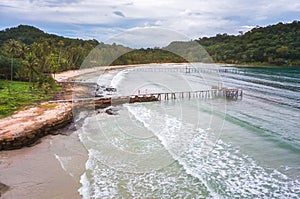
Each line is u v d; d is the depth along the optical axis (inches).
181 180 460.4
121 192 424.2
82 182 453.4
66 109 918.4
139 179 458.9
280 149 630.5
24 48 1785.2
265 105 1187.9
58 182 455.2
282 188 454.0
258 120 911.0
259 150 620.4
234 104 1193.4
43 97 1162.6
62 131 746.2
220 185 455.5
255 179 481.1
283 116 981.8
